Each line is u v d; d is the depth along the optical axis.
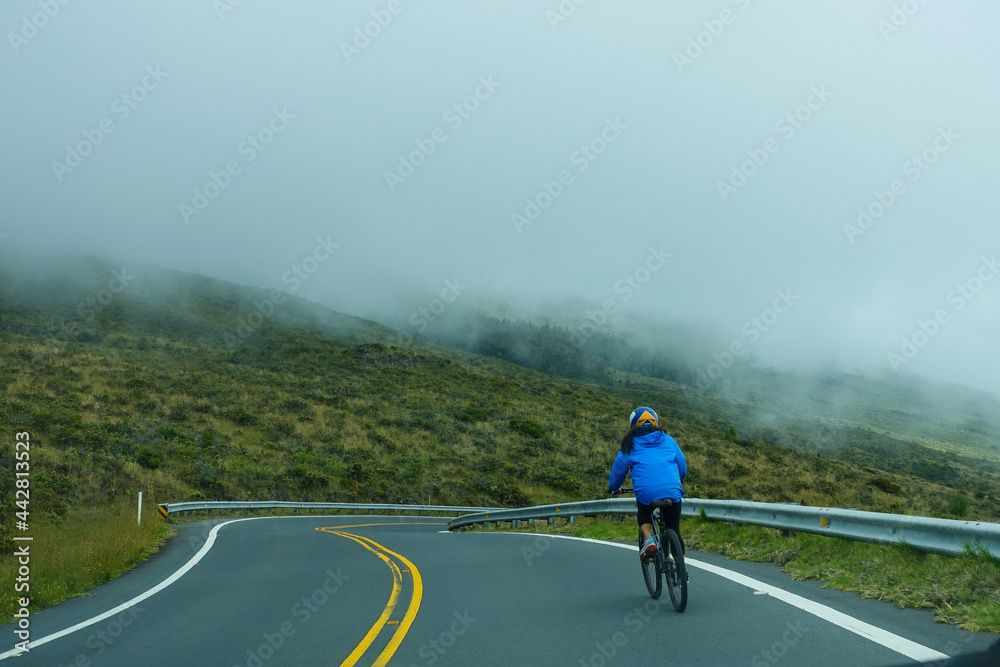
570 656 5.63
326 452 48.41
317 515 38.88
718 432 67.19
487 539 17.55
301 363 71.25
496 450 54.91
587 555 12.02
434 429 57.25
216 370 62.94
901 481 54.12
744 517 11.94
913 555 7.77
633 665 5.26
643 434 6.89
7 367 49.81
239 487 39.22
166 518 27.50
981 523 6.92
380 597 8.91
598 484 50.91
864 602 6.81
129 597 10.05
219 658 6.29
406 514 43.00
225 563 14.10
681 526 13.62
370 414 58.00
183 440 42.81
